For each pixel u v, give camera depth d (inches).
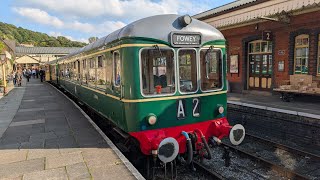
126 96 228.8
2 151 253.3
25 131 324.5
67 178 193.9
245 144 343.6
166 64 233.0
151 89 228.4
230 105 443.8
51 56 3344.0
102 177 194.5
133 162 253.4
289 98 441.4
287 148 306.8
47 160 228.7
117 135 285.4
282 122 352.5
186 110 242.8
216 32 258.2
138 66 222.2
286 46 492.4
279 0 441.7
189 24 241.9
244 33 577.0
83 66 418.3
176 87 237.0
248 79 597.9
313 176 251.0
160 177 246.5
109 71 273.3
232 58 623.5
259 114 386.3
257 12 486.3
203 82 250.7
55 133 311.0
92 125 346.6
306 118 320.2
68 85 628.1
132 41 221.9
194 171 257.6
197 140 241.1
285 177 248.7
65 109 471.5
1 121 384.2
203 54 248.8
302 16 450.3
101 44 298.4
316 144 309.9
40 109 478.9
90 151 248.5
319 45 438.9
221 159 294.0
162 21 233.3
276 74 518.0
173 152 214.4
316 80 435.2
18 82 1100.5
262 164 275.0
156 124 230.7
